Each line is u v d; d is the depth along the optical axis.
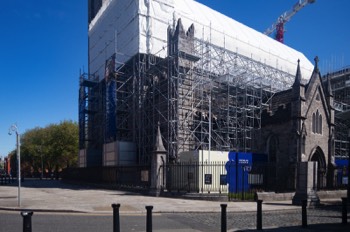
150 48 42.16
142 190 27.56
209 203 20.97
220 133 37.91
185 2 52.06
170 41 37.59
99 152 46.75
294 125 33.81
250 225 13.64
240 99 41.00
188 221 14.50
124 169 31.47
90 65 57.19
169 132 33.97
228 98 37.47
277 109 36.50
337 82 65.38
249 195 23.94
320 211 18.70
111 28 49.69
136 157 38.25
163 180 25.70
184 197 23.56
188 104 35.91
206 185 25.42
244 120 38.66
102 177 36.06
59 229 12.29
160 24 43.75
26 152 79.75
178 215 16.39
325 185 34.16
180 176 25.88
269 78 47.19
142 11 42.38
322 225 13.54
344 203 13.76
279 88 48.56
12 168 94.88
